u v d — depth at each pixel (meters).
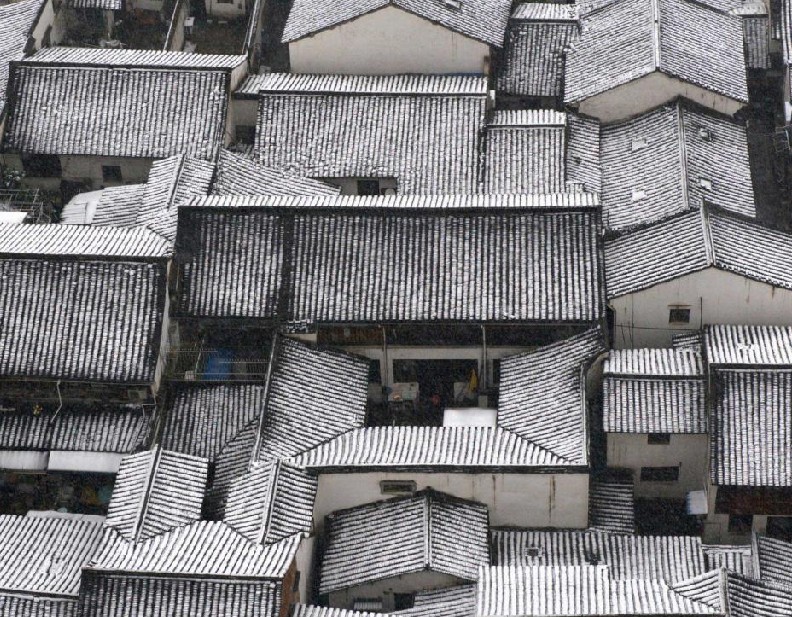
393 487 83.06
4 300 88.88
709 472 82.62
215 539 78.19
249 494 81.12
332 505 84.38
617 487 86.56
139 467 82.69
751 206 99.06
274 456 83.56
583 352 88.25
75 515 85.12
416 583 79.62
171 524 79.50
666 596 73.62
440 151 102.19
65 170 107.06
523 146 101.69
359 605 80.69
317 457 83.69
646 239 92.88
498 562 81.62
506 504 83.31
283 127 104.56
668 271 89.56
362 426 87.06
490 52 109.06
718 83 105.00
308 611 76.75
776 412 82.19
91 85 106.50
